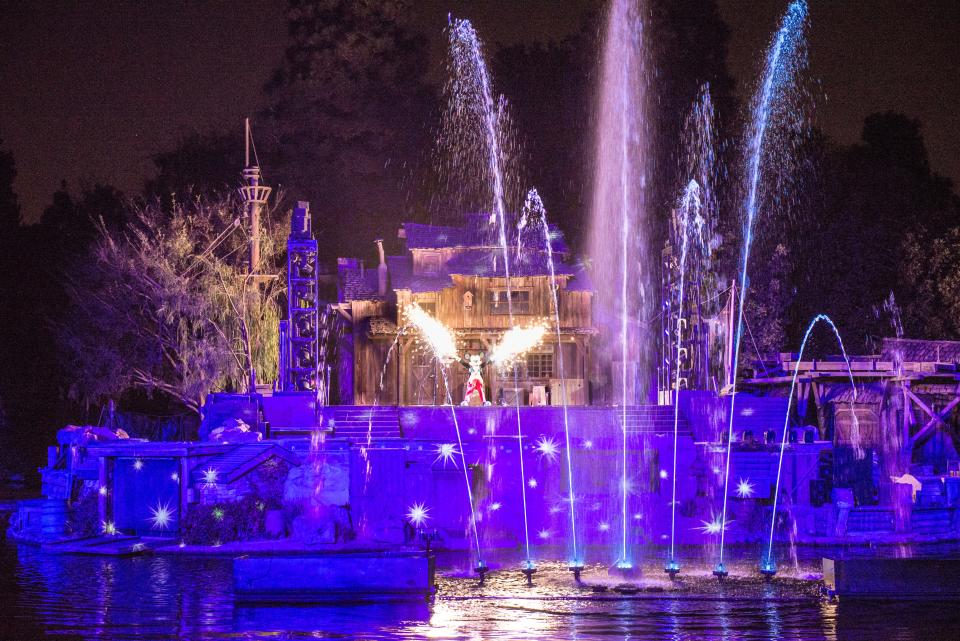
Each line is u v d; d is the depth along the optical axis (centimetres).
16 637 1844
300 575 2130
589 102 6869
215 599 2191
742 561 2745
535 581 2422
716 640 1822
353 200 6869
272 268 5447
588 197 6700
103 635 1858
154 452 3148
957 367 3297
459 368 4831
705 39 6812
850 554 2883
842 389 3550
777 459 3284
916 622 1944
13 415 5572
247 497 3134
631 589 2311
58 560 2802
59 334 5125
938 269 5278
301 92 7062
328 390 4931
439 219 6938
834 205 5922
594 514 3231
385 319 4934
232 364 4909
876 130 6700
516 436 3325
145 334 5138
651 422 3538
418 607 2097
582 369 4844
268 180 6638
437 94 7325
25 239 6131
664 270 4241
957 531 3250
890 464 3300
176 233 5100
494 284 4881
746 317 5069
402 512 3188
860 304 5294
